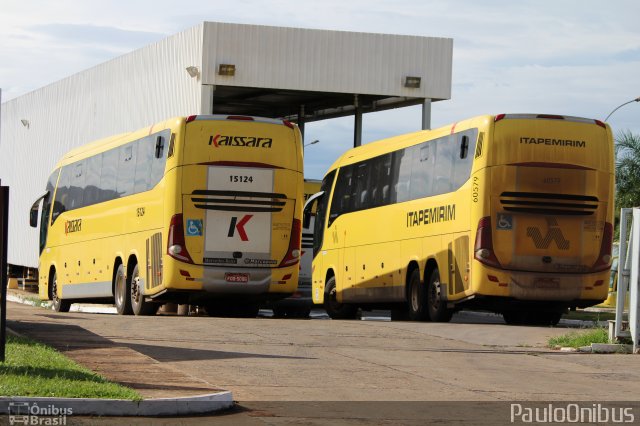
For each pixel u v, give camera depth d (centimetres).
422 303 3219
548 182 2922
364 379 1784
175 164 3155
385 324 2855
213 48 4978
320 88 5091
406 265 3338
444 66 5219
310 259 4341
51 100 7212
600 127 2966
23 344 1823
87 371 1521
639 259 2288
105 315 3000
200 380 1546
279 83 5050
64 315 2875
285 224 3198
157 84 5475
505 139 2914
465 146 3012
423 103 5272
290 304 4297
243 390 1619
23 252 7525
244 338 2364
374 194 3616
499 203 2905
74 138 6725
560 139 2933
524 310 3130
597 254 2948
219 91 5797
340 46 5112
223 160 3166
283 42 5053
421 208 3250
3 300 1531
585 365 2078
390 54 5162
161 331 2453
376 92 5144
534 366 2044
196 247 3144
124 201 3578
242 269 3166
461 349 2289
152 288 3269
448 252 3066
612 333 2353
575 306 3011
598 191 2953
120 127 5972
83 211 4044
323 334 2508
